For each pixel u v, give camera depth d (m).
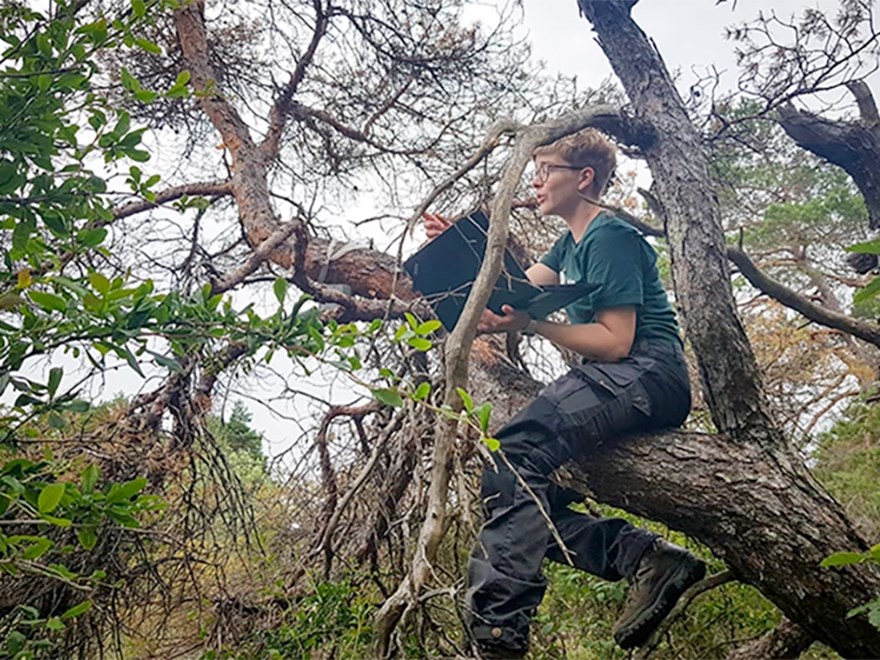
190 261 3.23
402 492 2.71
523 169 2.05
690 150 2.77
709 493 2.24
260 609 2.72
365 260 3.58
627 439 2.37
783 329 5.54
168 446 2.70
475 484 2.38
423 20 4.07
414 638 1.85
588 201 2.59
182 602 2.68
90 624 2.48
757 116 3.01
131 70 3.81
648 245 2.47
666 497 2.29
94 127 1.15
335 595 2.39
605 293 2.28
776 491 2.22
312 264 3.60
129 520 1.02
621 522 2.46
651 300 2.41
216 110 4.06
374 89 4.27
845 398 6.55
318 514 2.98
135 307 0.98
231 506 2.65
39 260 1.24
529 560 1.86
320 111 4.30
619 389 2.20
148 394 2.74
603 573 2.46
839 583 2.09
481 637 1.75
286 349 1.10
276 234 3.19
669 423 2.42
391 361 2.29
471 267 2.22
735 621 3.70
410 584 1.43
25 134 1.03
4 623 2.00
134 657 2.77
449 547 2.78
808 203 6.49
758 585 2.27
